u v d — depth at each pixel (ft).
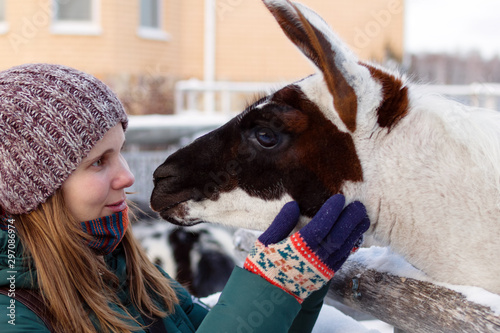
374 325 10.43
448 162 5.56
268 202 6.03
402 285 5.76
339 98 5.56
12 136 4.82
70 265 5.08
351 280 6.46
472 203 5.43
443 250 5.52
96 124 5.11
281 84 6.82
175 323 6.17
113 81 36.29
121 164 5.57
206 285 13.69
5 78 5.02
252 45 39.42
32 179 4.87
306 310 6.12
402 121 5.74
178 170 6.45
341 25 37.52
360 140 5.76
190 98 35.29
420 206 5.60
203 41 39.58
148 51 38.68
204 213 6.39
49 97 4.93
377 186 5.78
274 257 5.01
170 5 39.14
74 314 4.97
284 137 5.91
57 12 37.01
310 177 5.85
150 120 21.42
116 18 37.19
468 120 5.61
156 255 13.82
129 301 5.78
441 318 5.20
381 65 6.20
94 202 5.25
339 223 5.18
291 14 5.46
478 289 5.15
